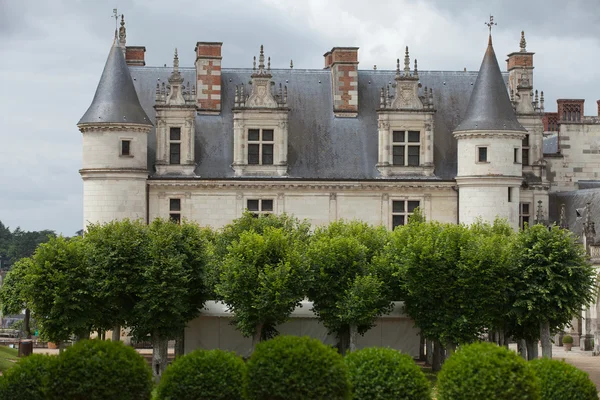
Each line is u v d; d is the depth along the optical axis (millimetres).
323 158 71312
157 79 73625
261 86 70312
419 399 37750
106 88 68125
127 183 67438
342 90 72938
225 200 69562
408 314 57125
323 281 56031
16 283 73812
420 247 55312
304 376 36219
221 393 36938
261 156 70125
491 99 69688
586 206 71125
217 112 71750
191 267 55469
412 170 70812
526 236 56031
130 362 36906
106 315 55031
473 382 36562
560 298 54156
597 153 80750
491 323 54594
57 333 54031
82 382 36250
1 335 82312
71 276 53844
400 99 70938
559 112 83125
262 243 55531
